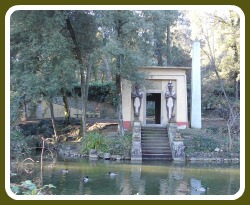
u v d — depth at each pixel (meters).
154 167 17.28
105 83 31.36
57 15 19.31
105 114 31.14
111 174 14.88
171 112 23.30
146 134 21.69
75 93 29.02
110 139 21.00
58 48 19.19
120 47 19.45
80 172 15.56
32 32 20.61
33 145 23.09
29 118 30.12
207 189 12.44
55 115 31.69
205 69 30.19
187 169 16.77
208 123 27.36
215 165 18.14
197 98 24.78
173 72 24.02
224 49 26.97
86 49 22.39
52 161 18.55
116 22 19.95
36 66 21.11
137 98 22.98
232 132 23.05
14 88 21.16
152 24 19.70
